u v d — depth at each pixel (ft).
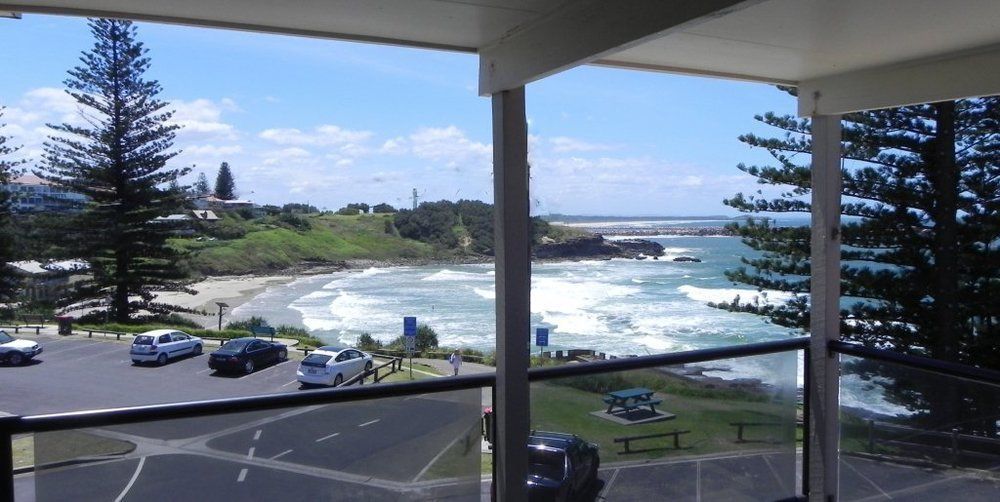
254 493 6.34
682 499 8.56
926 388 8.23
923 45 7.91
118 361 89.51
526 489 7.39
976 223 34.55
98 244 98.02
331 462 6.66
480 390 7.46
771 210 42.34
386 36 7.53
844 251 39.42
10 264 96.99
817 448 9.43
